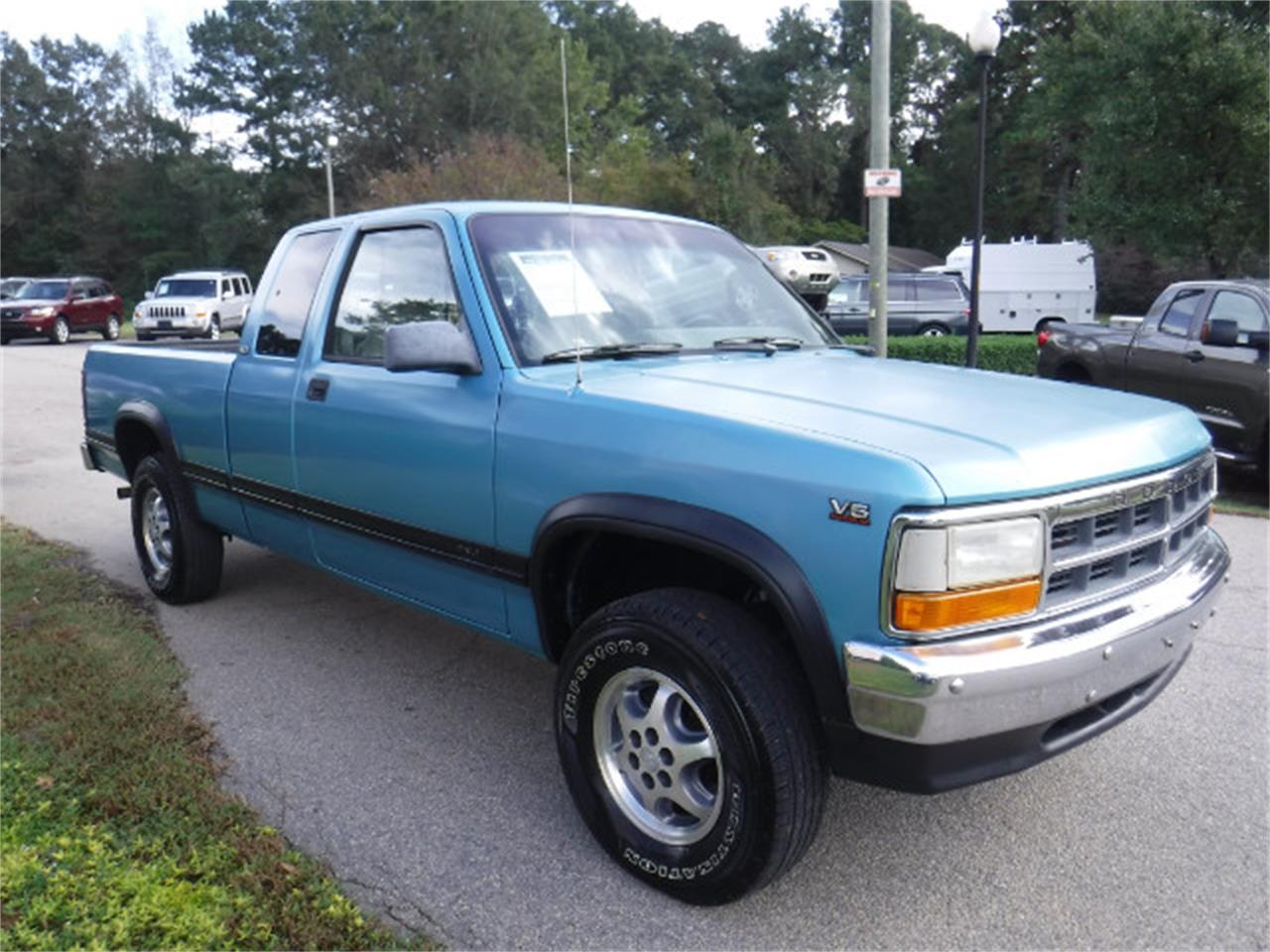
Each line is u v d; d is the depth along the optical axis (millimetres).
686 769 2801
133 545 6754
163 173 58875
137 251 59656
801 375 3307
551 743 3852
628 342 3553
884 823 3277
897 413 2766
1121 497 2613
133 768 3502
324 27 54688
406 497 3598
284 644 4871
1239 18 17688
